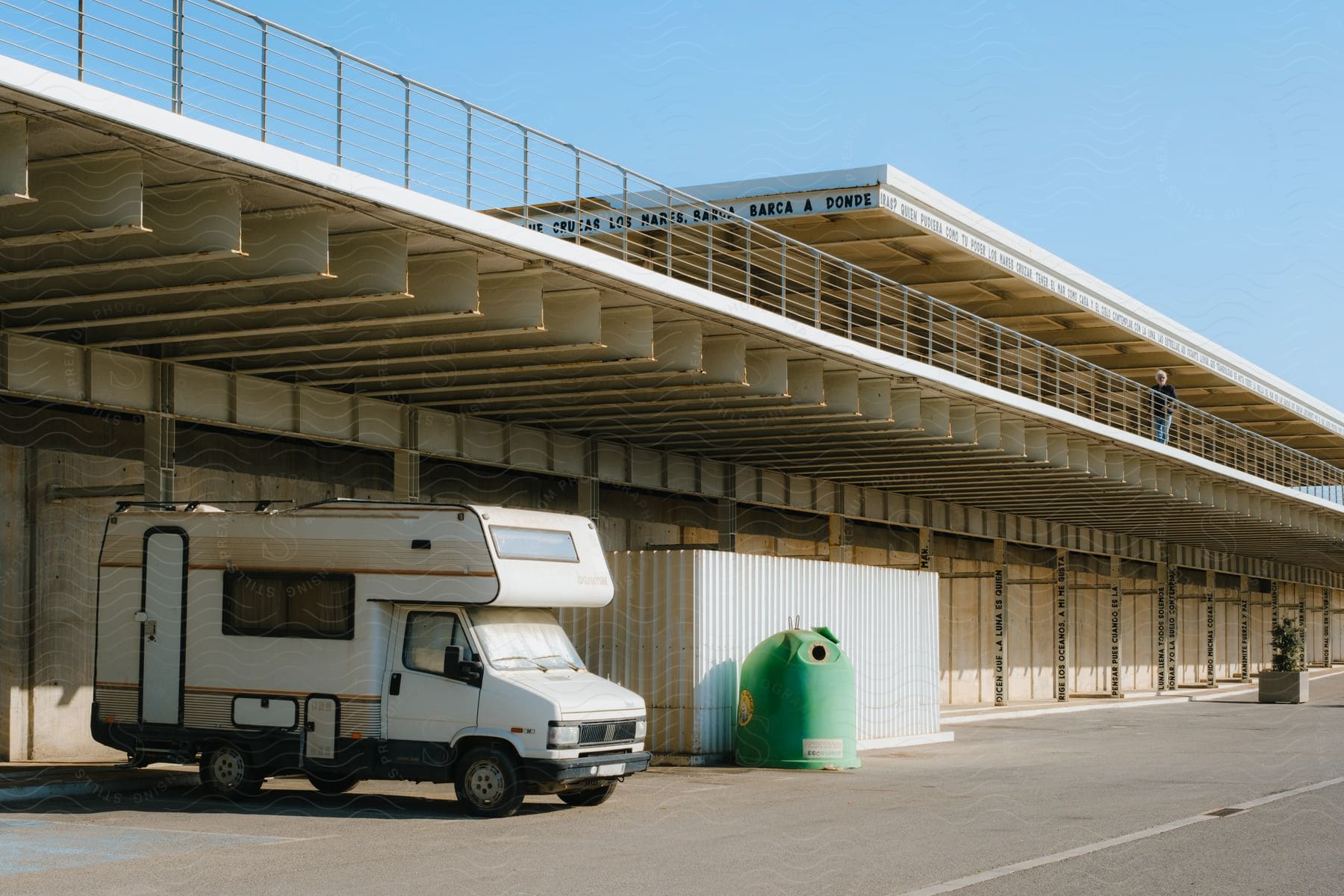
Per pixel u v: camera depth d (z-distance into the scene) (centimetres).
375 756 1447
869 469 3133
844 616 2380
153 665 1545
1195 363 4684
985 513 4062
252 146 1258
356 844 1195
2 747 1811
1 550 1814
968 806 1541
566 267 1678
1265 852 1187
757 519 3309
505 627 1475
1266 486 4275
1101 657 5303
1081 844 1235
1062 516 4312
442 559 1449
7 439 1830
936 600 2675
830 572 2356
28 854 1129
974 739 2748
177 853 1136
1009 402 2778
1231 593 6906
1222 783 1831
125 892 960
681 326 2006
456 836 1261
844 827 1350
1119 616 4841
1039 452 3062
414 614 1461
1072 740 2725
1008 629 4459
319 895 949
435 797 1569
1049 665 4753
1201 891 995
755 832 1303
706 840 1243
